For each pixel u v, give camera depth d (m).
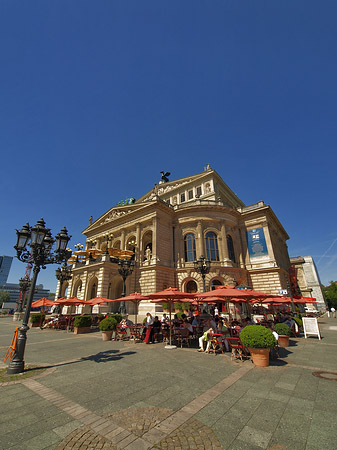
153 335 15.11
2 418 5.12
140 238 37.47
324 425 4.77
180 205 39.47
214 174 43.44
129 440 4.28
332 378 7.65
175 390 6.71
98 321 24.12
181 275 34.00
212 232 35.62
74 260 40.72
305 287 59.25
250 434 4.47
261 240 35.25
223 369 8.83
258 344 9.28
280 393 6.44
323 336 17.52
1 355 11.42
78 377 7.88
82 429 4.68
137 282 34.25
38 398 6.19
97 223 48.84
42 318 24.88
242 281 33.47
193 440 4.28
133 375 8.09
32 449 4.02
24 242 10.39
